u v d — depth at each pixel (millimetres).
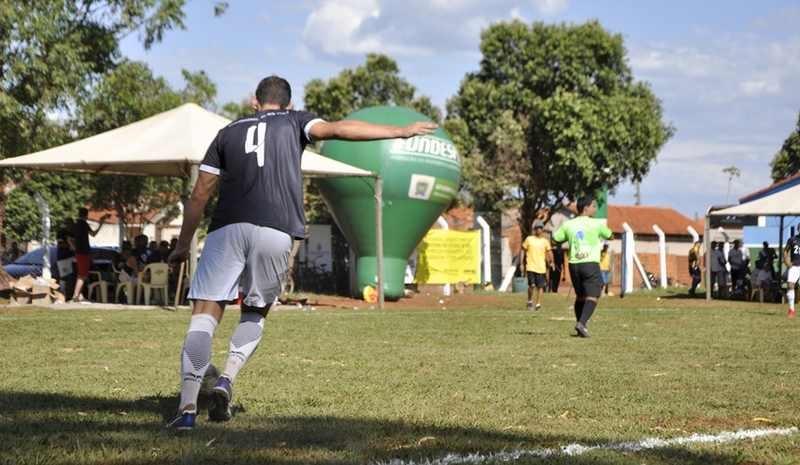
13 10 22391
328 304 26469
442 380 8805
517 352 11734
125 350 11602
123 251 24578
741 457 5230
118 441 5434
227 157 6090
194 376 5922
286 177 6078
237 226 6020
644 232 77312
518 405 7273
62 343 12523
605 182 54188
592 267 14422
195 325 6023
